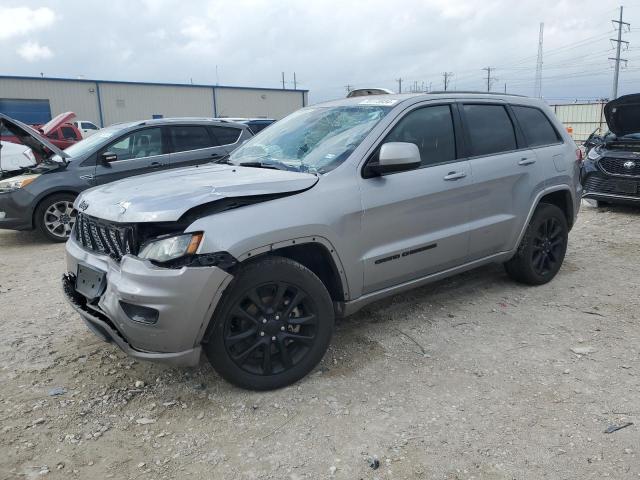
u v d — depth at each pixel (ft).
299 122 14.73
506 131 15.74
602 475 8.46
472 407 10.42
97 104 121.70
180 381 11.57
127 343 10.21
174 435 9.75
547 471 8.59
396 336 13.57
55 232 25.57
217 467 8.89
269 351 10.87
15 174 26.63
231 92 139.44
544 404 10.47
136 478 8.66
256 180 11.04
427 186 13.09
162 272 9.53
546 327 14.06
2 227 24.71
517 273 16.75
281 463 8.94
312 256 11.78
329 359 12.39
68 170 25.35
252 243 10.09
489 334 13.66
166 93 130.00
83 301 11.37
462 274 18.26
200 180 11.41
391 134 12.83
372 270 12.23
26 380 11.74
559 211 17.08
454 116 14.35
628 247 21.94
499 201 15.05
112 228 10.43
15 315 15.64
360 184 11.94
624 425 9.72
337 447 9.32
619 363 12.05
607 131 32.07
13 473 8.75
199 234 9.70
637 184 27.86
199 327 9.85
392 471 8.68
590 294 16.40
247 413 10.36
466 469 8.69
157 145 27.43
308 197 11.10
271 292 10.79
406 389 11.11
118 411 10.52
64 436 9.74
